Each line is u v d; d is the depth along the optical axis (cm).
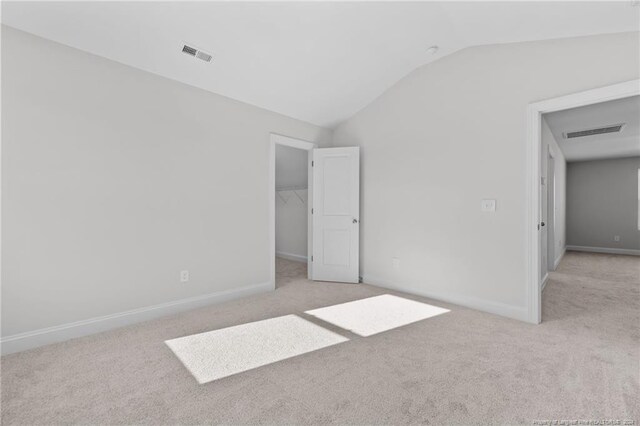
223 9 226
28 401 156
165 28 233
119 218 255
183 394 163
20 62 211
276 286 393
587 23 221
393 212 374
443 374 182
